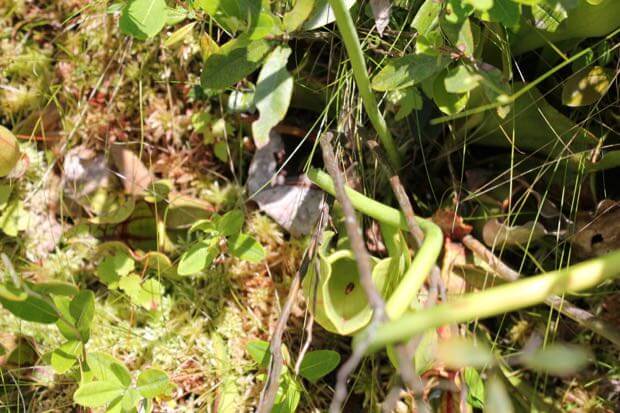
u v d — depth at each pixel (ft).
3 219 2.30
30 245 2.30
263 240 2.30
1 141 2.19
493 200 2.19
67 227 2.31
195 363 2.22
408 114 2.20
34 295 1.89
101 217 2.25
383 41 2.11
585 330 2.20
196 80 2.34
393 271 1.99
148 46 2.35
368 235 2.22
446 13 1.92
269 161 2.29
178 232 2.30
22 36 2.40
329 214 2.12
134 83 2.36
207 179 2.36
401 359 1.70
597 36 2.09
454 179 2.23
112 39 2.36
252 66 2.00
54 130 2.36
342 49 2.17
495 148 2.28
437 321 1.65
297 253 2.27
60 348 1.99
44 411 2.18
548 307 2.23
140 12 2.01
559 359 1.57
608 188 2.19
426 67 1.97
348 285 2.02
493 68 1.97
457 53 1.94
